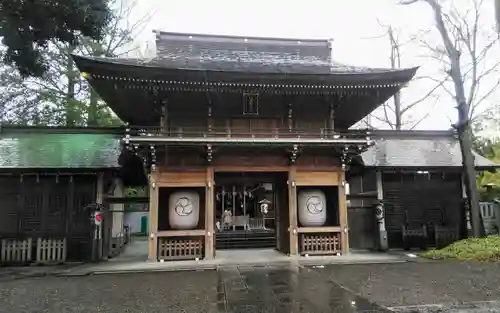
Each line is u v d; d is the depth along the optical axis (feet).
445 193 56.44
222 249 61.77
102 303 24.99
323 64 54.44
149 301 25.23
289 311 21.93
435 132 66.28
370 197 53.93
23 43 37.68
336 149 47.39
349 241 55.98
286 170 47.88
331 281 31.42
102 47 90.48
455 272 35.22
